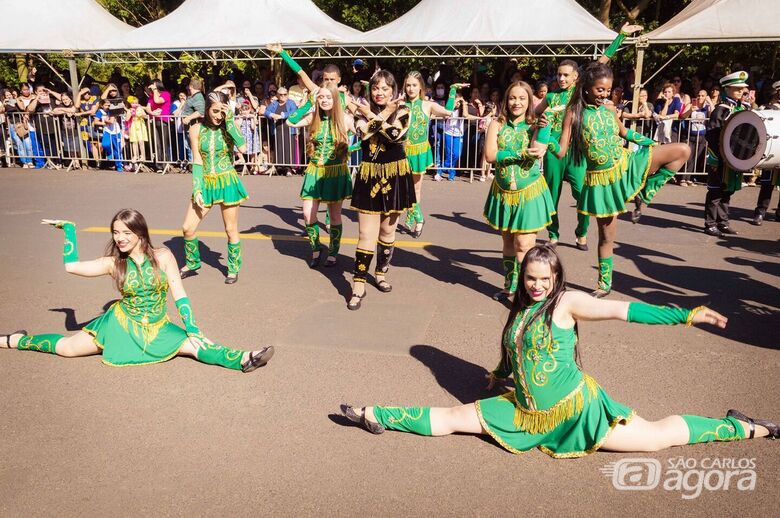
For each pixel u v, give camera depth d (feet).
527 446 11.52
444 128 39.73
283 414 12.90
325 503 10.34
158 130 44.29
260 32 44.11
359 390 13.82
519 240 17.97
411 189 18.67
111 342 14.84
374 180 18.12
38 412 13.00
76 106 45.44
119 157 44.45
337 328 17.08
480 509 10.18
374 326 17.21
